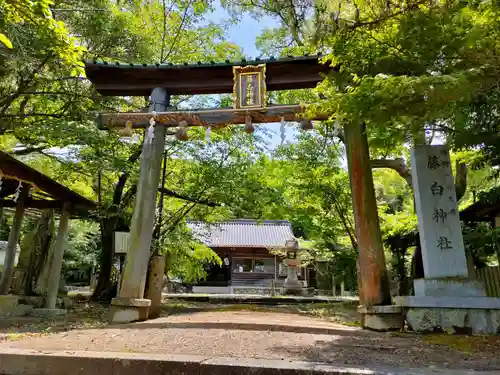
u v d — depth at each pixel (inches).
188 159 502.0
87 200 419.8
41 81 331.6
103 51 397.4
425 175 256.4
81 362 142.1
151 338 191.5
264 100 299.6
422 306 231.1
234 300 626.5
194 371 133.2
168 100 326.3
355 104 184.2
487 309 225.1
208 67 312.8
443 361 148.6
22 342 182.2
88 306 419.2
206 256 652.1
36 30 256.8
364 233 267.6
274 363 134.9
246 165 512.1
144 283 283.9
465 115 200.4
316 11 219.1
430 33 185.0
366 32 216.4
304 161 499.5
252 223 1339.8
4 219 641.0
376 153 379.9
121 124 312.8
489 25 166.7
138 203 292.8
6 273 363.3
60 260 382.9
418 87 166.4
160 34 474.9
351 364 138.6
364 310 250.4
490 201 361.1
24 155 426.0
